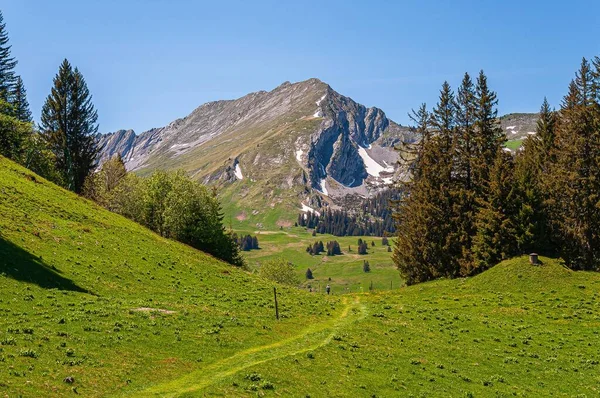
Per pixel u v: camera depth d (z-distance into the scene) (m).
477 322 51.03
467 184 83.25
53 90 111.06
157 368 28.28
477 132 84.75
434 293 67.50
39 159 103.25
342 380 30.73
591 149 75.12
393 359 36.31
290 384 28.66
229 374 28.75
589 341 45.03
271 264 150.75
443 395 30.66
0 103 96.75
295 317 46.81
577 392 33.34
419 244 81.31
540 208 71.19
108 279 49.34
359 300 64.50
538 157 88.56
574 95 92.44
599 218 72.12
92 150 114.94
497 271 67.88
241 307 48.62
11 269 41.25
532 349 42.56
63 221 63.25
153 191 96.12
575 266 70.38
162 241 76.50
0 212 55.19
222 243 95.38
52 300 37.72
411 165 95.56
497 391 32.34
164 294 49.84
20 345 27.00
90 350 28.62
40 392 22.11
